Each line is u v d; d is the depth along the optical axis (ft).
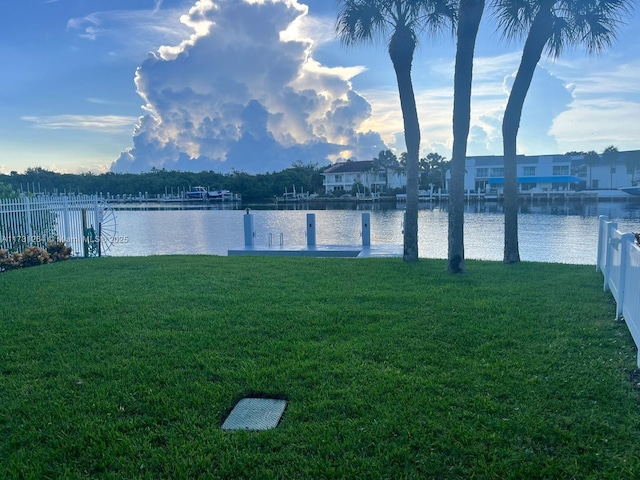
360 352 16.71
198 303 23.76
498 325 19.56
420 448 10.95
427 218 129.59
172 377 14.80
